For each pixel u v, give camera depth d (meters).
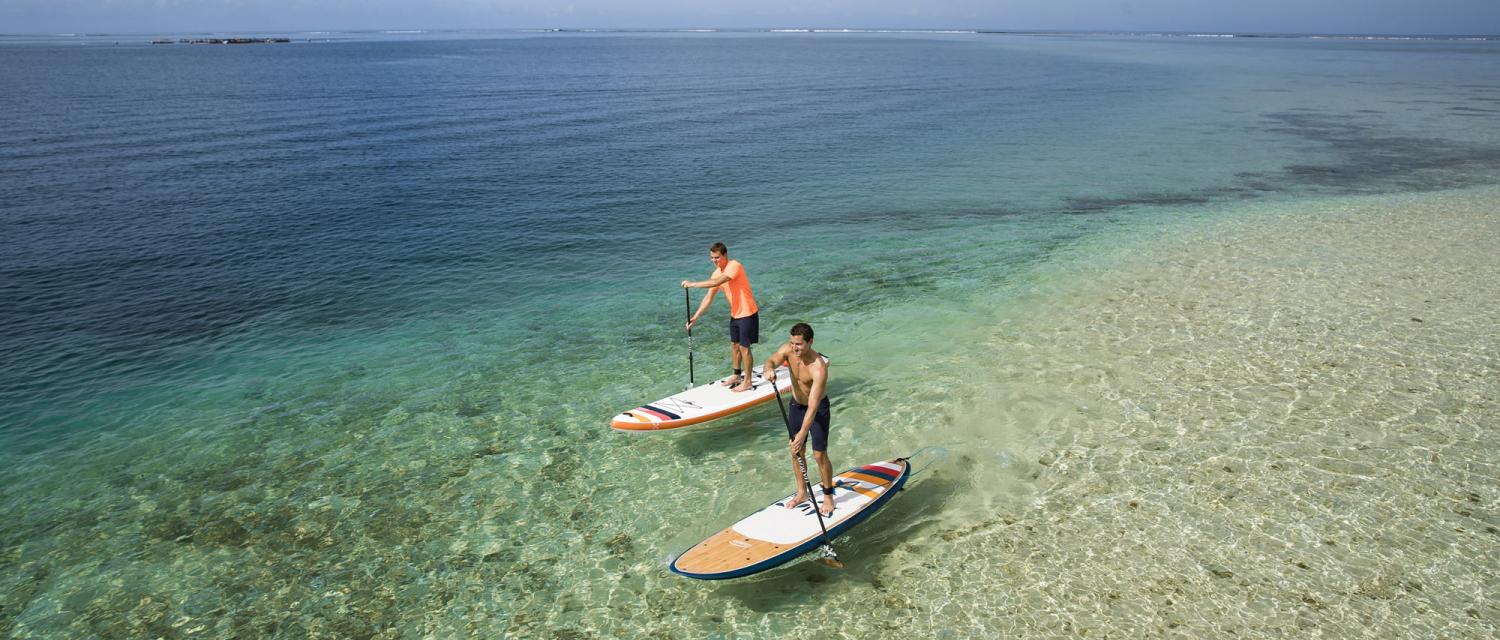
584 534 8.94
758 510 9.23
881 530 8.66
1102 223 22.62
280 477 10.22
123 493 9.86
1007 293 16.69
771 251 20.56
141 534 9.05
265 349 14.54
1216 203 24.94
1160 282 16.91
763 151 36.56
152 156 33.53
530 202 26.28
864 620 7.39
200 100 57.09
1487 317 14.13
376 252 20.66
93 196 26.03
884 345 14.05
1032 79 82.12
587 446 10.92
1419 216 22.09
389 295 17.52
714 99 61.34
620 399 12.44
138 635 7.52
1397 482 9.12
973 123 46.31
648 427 10.77
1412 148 35.69
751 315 11.24
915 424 11.05
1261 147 36.44
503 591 8.04
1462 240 19.30
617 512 9.34
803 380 8.25
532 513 9.37
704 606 7.71
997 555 8.16
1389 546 8.01
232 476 10.25
